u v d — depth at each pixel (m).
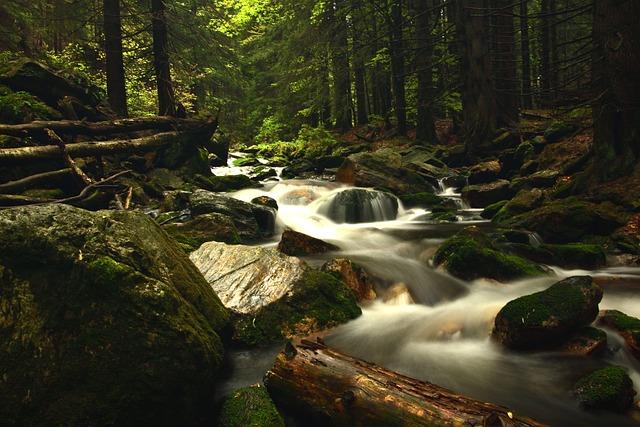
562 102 10.88
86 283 2.89
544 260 7.26
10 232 2.84
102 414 2.71
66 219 3.10
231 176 14.77
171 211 10.37
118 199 10.01
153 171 13.80
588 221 8.31
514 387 3.75
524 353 4.28
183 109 15.84
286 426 3.28
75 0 16.08
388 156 14.93
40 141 10.92
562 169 11.29
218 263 5.47
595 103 9.57
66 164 10.26
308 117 32.09
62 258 2.90
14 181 9.01
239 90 28.75
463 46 17.09
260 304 4.61
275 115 30.89
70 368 2.70
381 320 5.13
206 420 3.26
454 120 22.55
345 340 4.59
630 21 8.71
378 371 3.21
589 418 3.37
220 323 4.13
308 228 10.53
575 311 4.23
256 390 3.36
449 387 3.76
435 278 6.48
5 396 2.52
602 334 4.24
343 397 3.05
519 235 8.13
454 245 6.91
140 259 3.33
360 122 28.66
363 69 26.02
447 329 4.87
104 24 15.29
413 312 5.45
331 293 5.10
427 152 18.25
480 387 3.76
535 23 26.58
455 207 12.48
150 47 17.31
